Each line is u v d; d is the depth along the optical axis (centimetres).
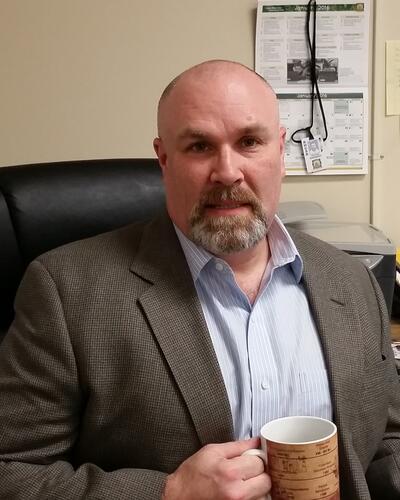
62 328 95
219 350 101
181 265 103
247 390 100
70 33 194
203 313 100
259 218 101
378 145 196
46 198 128
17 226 125
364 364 108
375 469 109
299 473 79
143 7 192
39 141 198
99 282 99
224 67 100
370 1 190
